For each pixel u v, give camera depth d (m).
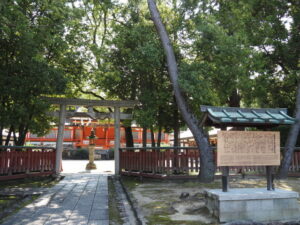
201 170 10.63
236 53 10.95
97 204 7.48
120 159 13.52
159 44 12.26
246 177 12.10
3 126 11.04
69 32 12.91
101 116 14.29
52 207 7.11
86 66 14.77
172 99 13.36
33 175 11.66
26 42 9.44
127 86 14.42
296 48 13.19
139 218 5.92
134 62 12.84
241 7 13.33
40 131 13.60
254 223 5.16
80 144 29.86
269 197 5.66
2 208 6.91
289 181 11.30
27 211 6.67
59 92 11.15
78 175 13.84
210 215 5.92
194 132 10.66
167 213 6.28
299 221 5.45
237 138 5.98
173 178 11.10
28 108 10.87
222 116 5.98
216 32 10.83
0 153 10.25
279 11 13.41
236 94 16.22
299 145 15.78
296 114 12.34
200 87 10.23
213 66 11.61
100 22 15.66
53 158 13.06
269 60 13.92
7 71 9.80
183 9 12.23
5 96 10.29
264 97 15.14
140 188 9.95
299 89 12.41
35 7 10.92
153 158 11.63
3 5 8.66
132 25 13.67
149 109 12.82
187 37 13.23
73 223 5.69
